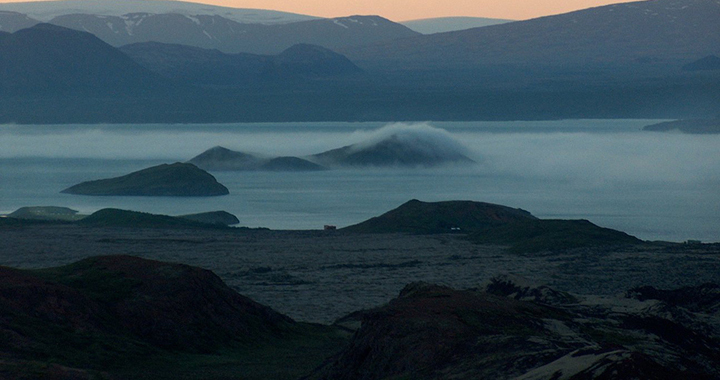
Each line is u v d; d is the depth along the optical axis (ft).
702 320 626.23
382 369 435.53
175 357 572.10
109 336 571.28
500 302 526.57
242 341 647.97
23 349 506.48
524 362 376.89
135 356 552.82
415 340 443.32
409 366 424.87
